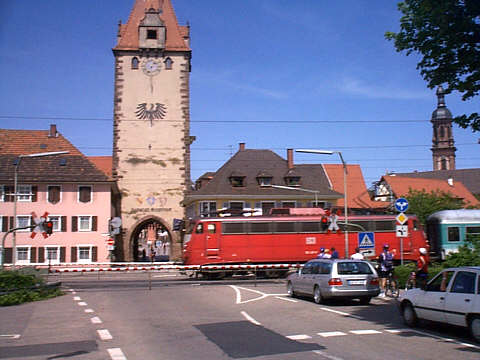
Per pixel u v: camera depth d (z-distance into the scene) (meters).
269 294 21.53
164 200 50.84
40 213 47.44
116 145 51.00
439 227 40.69
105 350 10.00
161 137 51.47
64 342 10.95
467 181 105.56
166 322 13.63
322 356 9.24
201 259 34.03
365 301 18.09
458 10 14.23
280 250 34.81
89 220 48.34
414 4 15.19
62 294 22.22
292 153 57.34
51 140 52.84
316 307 17.03
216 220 34.50
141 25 52.31
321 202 54.84
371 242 26.22
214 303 18.19
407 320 12.98
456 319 11.26
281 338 11.12
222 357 9.20
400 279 21.34
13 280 19.69
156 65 52.12
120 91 51.59
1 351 10.09
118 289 24.61
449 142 138.75
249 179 54.81
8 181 47.06
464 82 14.88
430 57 15.23
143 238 106.50
